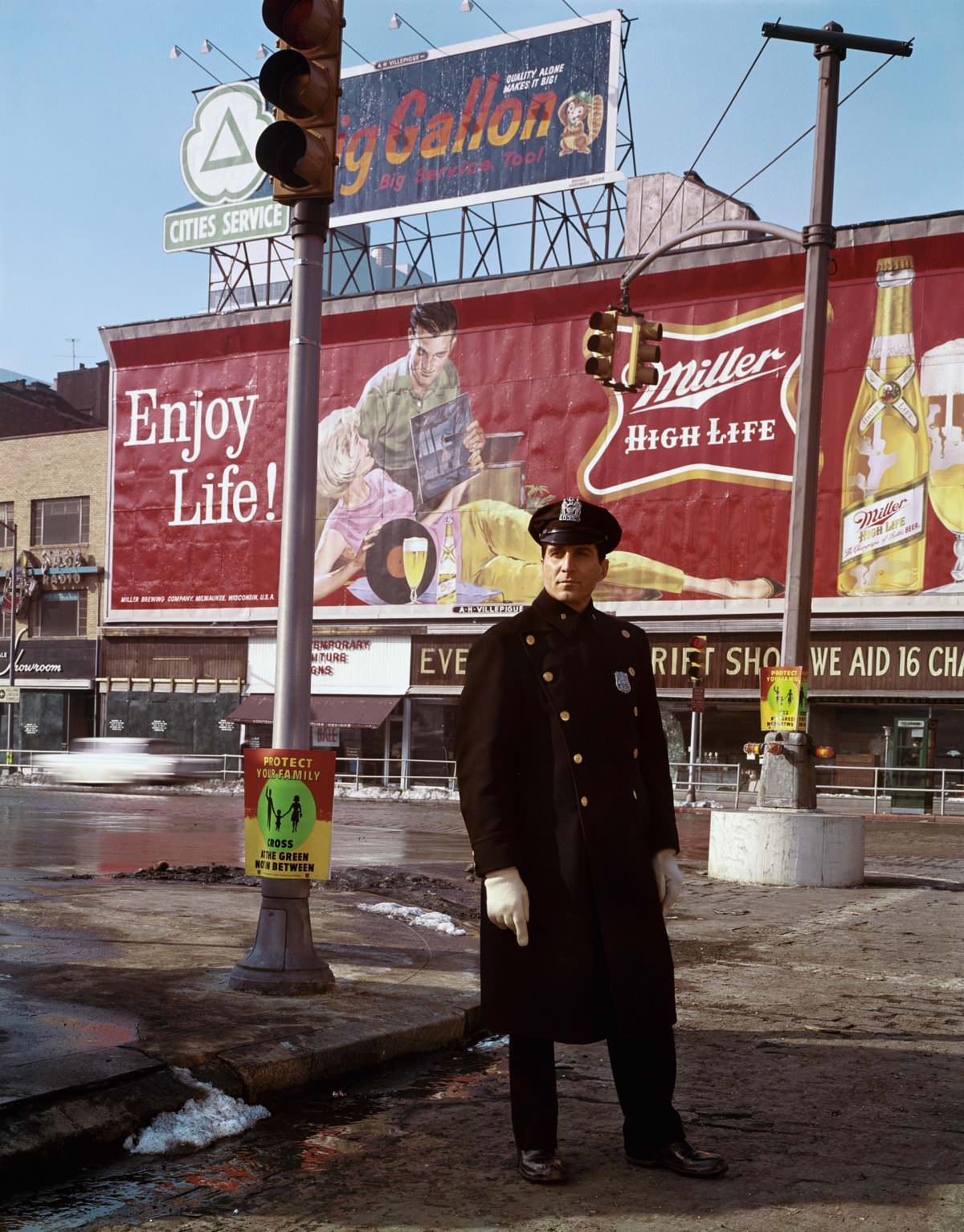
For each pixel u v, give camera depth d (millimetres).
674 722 32062
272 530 37281
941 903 11391
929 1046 5656
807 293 13680
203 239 38750
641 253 32938
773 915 10219
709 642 31812
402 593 35312
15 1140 3725
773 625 31078
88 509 40062
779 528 31281
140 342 39000
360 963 6637
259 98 38031
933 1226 3436
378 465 35844
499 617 34062
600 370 14203
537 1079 3828
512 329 34312
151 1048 4547
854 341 30641
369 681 35531
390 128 37062
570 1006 3650
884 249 30266
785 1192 3695
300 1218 3477
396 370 35719
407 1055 5262
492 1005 3768
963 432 29625
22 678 40344
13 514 41219
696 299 32344
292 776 5809
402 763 34531
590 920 3697
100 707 39125
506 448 34250
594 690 3824
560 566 3904
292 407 6027
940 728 29641
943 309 29891
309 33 5930
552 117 34812
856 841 12773
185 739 37844
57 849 14523
